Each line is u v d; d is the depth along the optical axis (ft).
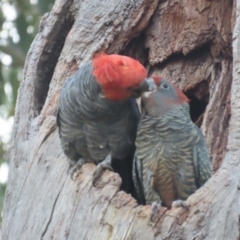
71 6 39.01
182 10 38.81
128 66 29.68
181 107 32.37
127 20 38.32
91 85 30.07
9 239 34.22
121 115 31.55
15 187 35.42
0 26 63.62
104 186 30.73
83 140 32.12
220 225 28.19
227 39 37.86
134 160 32.71
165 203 32.96
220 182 28.84
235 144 29.55
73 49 37.55
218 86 38.09
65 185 32.94
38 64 38.81
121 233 29.07
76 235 30.78
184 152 31.71
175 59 39.50
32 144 35.81
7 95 65.21
